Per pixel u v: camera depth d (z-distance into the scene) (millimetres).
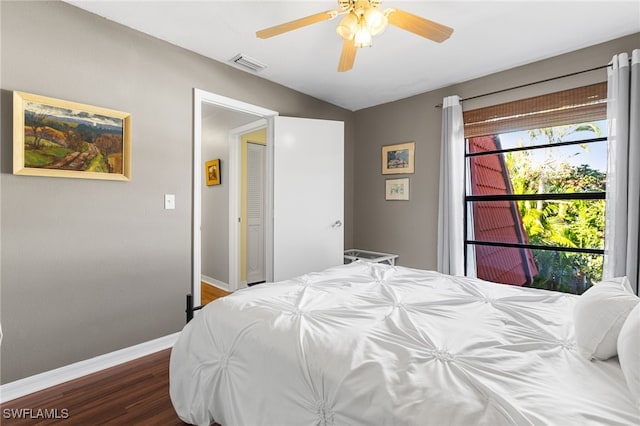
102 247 2047
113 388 1800
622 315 917
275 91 3135
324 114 3652
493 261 2992
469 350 979
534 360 924
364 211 3947
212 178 4199
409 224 3492
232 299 1449
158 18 2059
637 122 2064
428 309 1340
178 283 2439
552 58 2541
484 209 3027
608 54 2289
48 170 1803
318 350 995
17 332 1726
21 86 1734
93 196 2006
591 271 2463
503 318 1253
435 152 3270
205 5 1917
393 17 1611
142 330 2242
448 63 2676
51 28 1833
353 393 838
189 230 2514
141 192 2230
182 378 1384
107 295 2070
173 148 2402
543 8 1915
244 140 4055
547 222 2680
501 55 2523
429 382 806
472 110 3008
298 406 949
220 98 2678
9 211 1705
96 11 1975
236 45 2406
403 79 3020
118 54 2109
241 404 1112
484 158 3020
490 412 690
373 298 1476
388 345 1007
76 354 1936
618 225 2137
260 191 4305
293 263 3188
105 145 2035
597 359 939
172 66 2385
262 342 1113
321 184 3324
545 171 2674
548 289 2686
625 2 1846
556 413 676
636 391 722
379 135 3785
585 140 2461
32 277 1777
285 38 2301
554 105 2525
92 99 1994
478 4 1882
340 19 2037
